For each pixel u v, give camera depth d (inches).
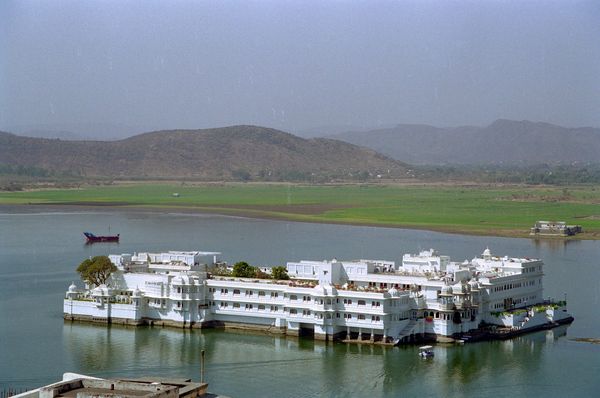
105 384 5664.4
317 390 6820.9
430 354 7864.2
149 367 7421.3
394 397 6678.2
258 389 6820.9
